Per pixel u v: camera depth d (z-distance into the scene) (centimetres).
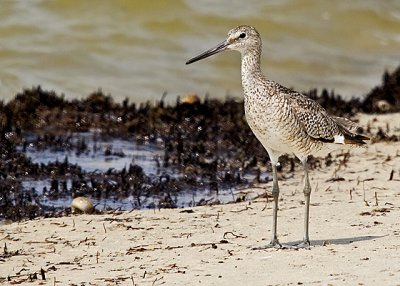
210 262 1059
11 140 1712
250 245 1134
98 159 1677
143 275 1023
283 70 2494
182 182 1554
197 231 1218
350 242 1116
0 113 1833
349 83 2425
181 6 2638
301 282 958
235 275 998
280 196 1429
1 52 2358
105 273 1042
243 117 1920
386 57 2627
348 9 2784
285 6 2745
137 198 1482
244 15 2669
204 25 2597
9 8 2509
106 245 1170
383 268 991
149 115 1909
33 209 1404
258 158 1686
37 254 1141
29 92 1955
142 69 2370
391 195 1381
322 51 2609
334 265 1012
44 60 2355
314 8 2762
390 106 2044
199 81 2355
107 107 1942
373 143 1738
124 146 1762
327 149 1157
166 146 1764
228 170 1628
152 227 1248
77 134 1806
